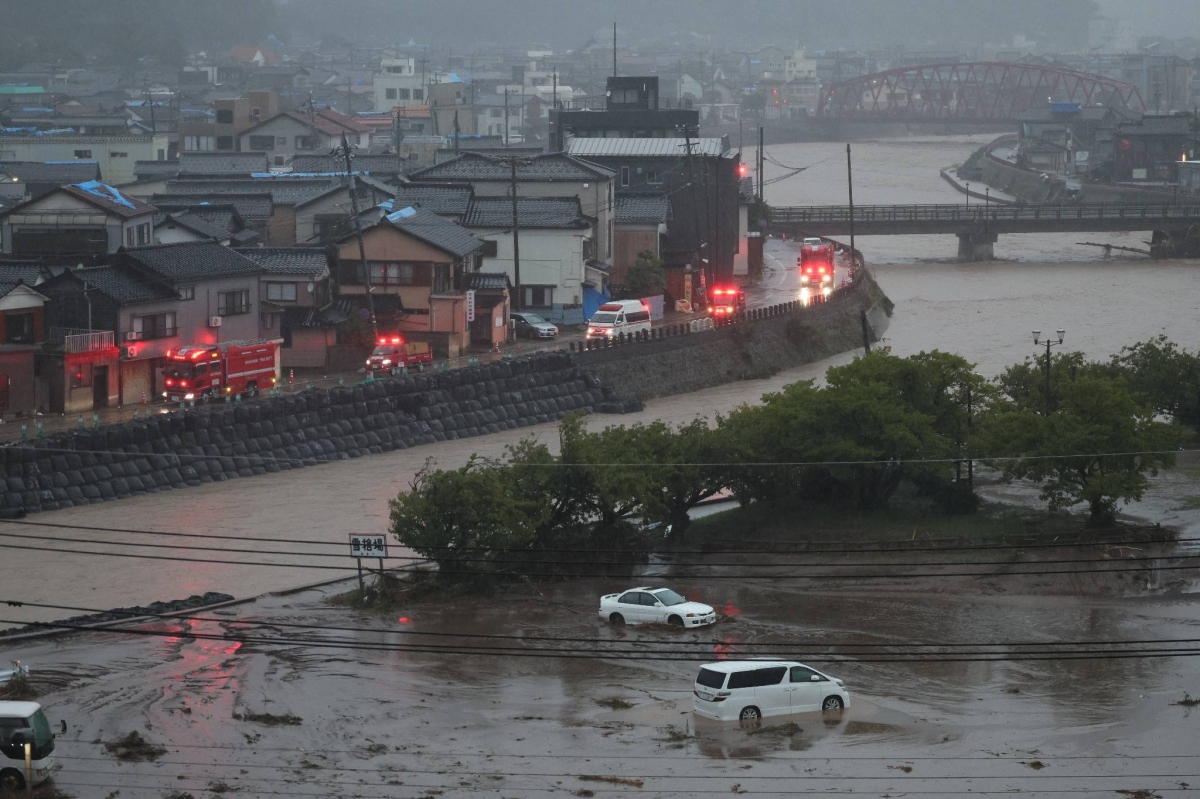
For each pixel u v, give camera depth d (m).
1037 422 101.38
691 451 101.88
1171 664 78.19
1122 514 106.19
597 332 167.25
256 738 66.94
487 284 169.62
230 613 88.62
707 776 61.62
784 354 178.62
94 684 75.12
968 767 62.75
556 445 134.62
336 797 59.47
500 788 60.38
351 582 95.12
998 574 93.75
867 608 89.00
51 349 125.50
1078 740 66.31
